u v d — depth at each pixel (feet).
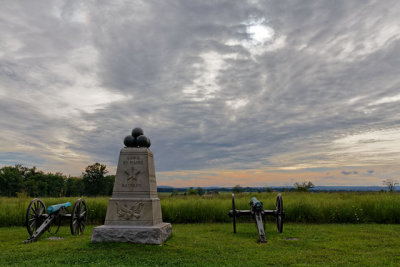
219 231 38.68
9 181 221.46
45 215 35.29
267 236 34.45
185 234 34.96
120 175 30.71
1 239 33.04
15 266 21.07
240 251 26.78
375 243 30.32
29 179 239.09
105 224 29.45
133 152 31.12
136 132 32.58
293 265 22.13
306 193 73.15
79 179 244.63
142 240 27.78
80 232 37.58
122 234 27.99
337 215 46.09
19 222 44.68
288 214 46.78
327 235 34.91
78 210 37.01
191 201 52.44
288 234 35.63
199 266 21.67
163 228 29.84
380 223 45.21
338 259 24.02
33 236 31.48
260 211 35.45
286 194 70.69
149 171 30.89
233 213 37.32
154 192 32.19
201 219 48.03
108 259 22.97
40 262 22.20
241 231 38.63
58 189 244.83
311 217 46.47
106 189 227.20
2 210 45.75
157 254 24.52
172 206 48.80
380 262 23.09
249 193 75.46
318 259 24.07
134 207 29.53
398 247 28.66
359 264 22.63
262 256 24.99
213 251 26.43
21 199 57.82
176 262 22.58
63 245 27.81
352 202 48.52
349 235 34.86
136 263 22.02
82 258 23.25
